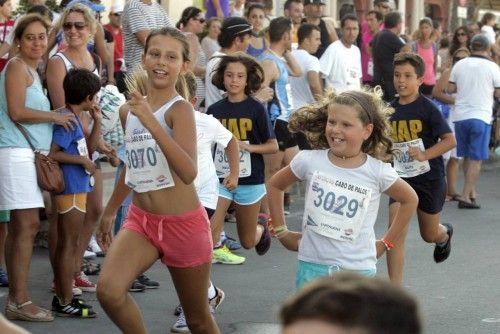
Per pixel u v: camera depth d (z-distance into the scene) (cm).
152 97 1159
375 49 3158
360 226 1206
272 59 2345
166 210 1136
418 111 1648
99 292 1108
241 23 2209
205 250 1160
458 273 1975
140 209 1150
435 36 3519
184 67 1170
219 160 1750
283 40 2372
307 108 1262
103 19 3316
